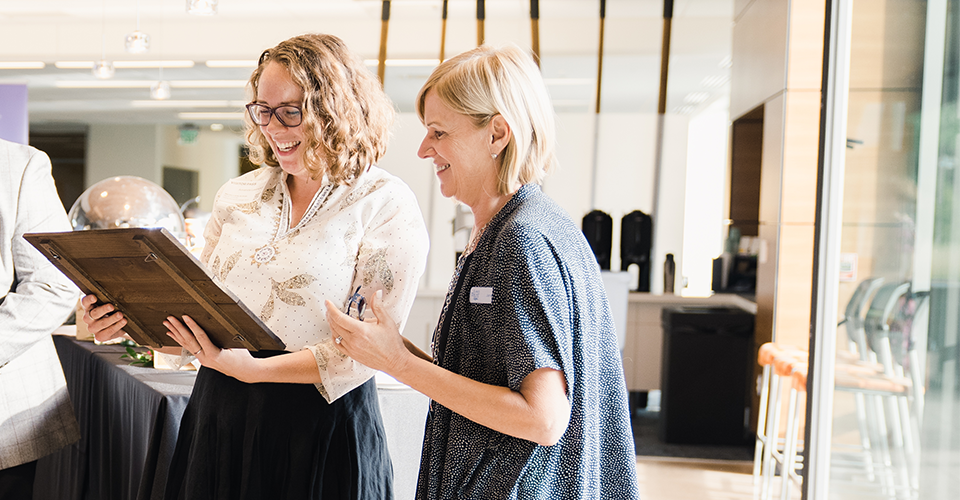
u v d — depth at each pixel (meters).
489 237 1.04
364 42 5.72
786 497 3.81
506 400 0.93
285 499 1.34
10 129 6.10
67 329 3.34
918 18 2.22
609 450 1.09
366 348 0.99
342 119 1.36
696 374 4.97
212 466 1.37
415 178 5.38
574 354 0.98
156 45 6.38
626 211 5.18
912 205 2.25
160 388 2.02
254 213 1.46
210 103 6.48
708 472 4.61
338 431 1.38
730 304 4.96
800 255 4.57
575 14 5.28
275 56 1.37
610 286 5.11
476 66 1.04
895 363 2.28
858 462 2.35
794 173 4.55
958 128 2.16
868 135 2.31
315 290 1.38
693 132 5.14
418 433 2.26
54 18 6.41
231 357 1.31
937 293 2.21
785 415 4.57
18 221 1.79
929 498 2.25
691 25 5.16
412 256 1.41
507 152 1.05
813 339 2.41
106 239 1.13
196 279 1.12
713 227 5.07
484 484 1.00
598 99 5.25
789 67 4.50
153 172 6.64
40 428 1.89
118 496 2.34
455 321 1.05
